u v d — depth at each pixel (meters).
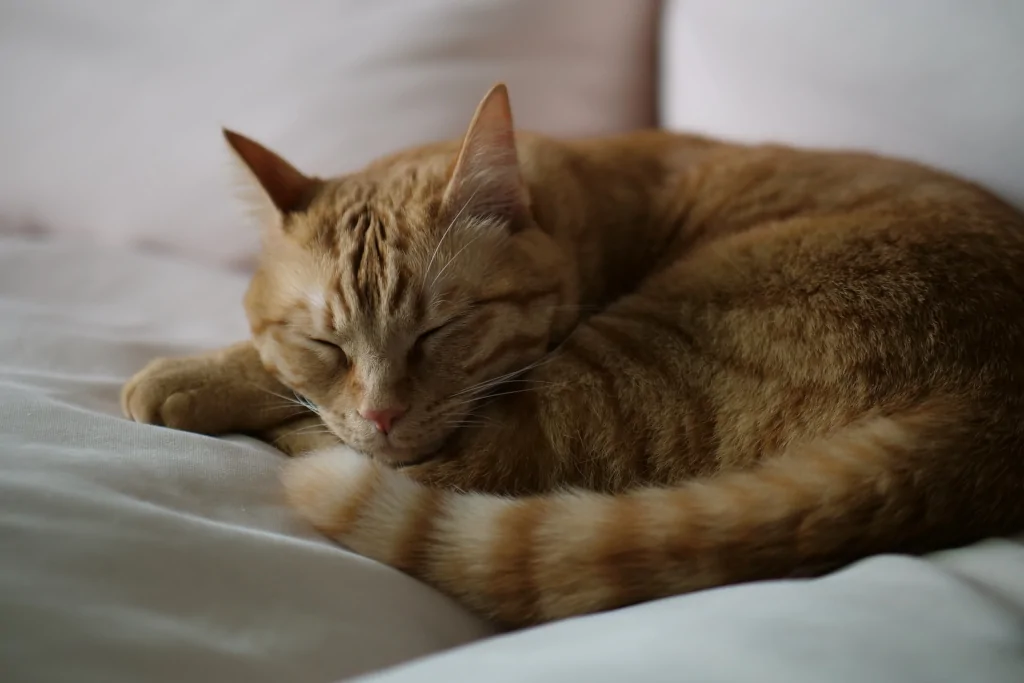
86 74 2.11
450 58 1.88
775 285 1.16
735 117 1.73
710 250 1.31
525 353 1.28
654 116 1.98
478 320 1.22
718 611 0.71
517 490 1.10
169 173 2.04
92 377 1.33
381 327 1.18
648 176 1.55
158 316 1.74
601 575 0.90
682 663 0.61
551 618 0.91
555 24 1.86
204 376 1.25
